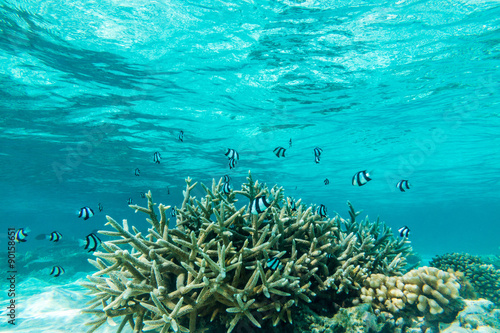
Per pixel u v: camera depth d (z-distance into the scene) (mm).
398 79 13812
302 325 4027
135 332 3807
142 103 15695
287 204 5277
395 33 10750
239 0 9203
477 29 10477
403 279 4395
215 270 3494
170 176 31484
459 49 11633
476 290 7523
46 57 11547
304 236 4855
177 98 15344
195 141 21438
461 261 8219
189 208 4906
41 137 19375
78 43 10820
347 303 4461
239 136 20906
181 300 3365
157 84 13891
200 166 28156
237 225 4551
